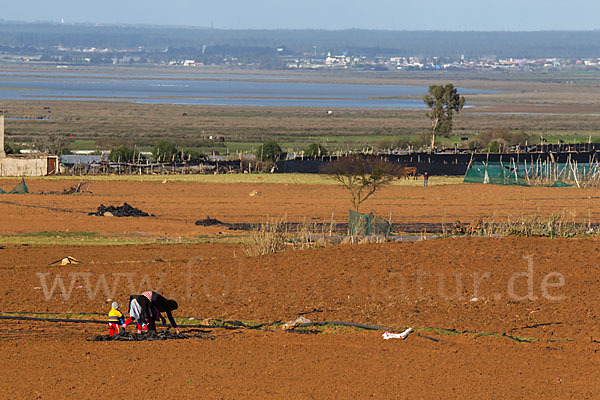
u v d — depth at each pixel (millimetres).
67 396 26766
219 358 30719
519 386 27734
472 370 29297
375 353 31234
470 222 73500
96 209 81250
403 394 26953
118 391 27234
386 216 78125
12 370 29250
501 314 35531
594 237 51062
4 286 41719
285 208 83688
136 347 32031
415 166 123625
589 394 27047
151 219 75500
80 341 32812
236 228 70750
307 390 27328
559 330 33500
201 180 106812
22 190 94688
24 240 62688
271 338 33125
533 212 80750
